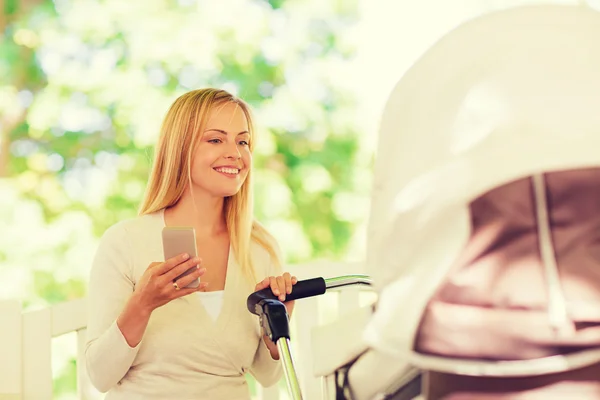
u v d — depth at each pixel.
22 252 6.32
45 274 6.32
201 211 2.62
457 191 1.19
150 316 2.45
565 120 1.19
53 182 6.41
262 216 6.47
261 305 2.02
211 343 2.46
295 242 6.48
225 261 2.63
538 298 1.21
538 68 1.24
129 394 2.41
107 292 2.45
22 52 6.46
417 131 1.29
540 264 1.23
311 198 6.56
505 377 1.21
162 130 2.65
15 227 6.33
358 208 6.56
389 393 1.41
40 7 6.49
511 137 1.19
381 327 1.25
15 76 6.46
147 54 6.44
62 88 6.39
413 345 1.23
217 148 2.56
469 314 1.21
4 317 2.76
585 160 1.15
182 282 2.22
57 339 5.98
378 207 1.31
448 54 1.31
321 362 1.59
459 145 1.23
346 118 6.64
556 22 1.29
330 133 6.62
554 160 1.16
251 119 2.71
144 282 2.27
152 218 2.61
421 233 1.23
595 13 1.32
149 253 2.51
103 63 6.43
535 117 1.20
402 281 1.25
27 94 6.48
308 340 3.07
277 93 6.60
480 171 1.18
